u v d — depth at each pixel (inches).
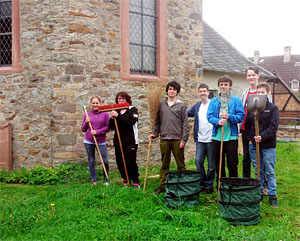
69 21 291.6
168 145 232.1
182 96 365.1
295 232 161.6
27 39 300.8
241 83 581.6
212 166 229.8
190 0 370.9
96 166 303.9
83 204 199.3
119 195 210.1
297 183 265.9
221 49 581.9
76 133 295.3
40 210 185.3
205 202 211.3
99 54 306.5
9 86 309.1
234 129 215.0
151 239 149.6
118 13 317.4
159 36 347.3
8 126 306.0
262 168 220.8
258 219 177.5
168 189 197.6
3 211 184.5
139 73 339.6
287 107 890.7
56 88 293.1
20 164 306.8
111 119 245.0
